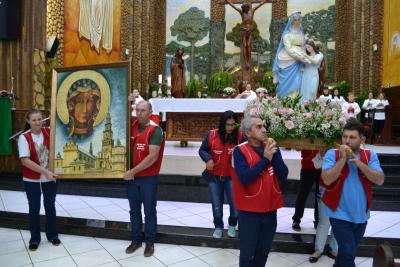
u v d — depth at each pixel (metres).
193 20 17.02
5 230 4.82
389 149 8.47
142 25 15.55
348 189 2.87
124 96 4.15
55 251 4.07
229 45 16.69
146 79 15.70
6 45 8.03
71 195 6.61
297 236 4.32
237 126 4.12
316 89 6.98
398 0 10.72
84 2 11.24
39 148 4.13
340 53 15.54
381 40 12.20
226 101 7.67
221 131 4.11
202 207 5.89
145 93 15.52
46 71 9.03
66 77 4.32
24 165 3.97
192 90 9.95
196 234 4.34
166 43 17.23
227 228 4.69
